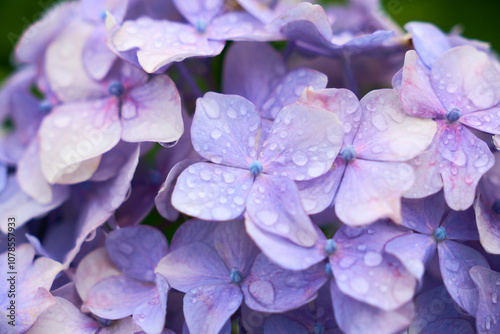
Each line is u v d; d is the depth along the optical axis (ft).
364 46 0.52
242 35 0.51
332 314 0.47
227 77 0.53
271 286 0.45
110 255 0.50
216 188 0.46
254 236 0.44
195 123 0.47
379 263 0.44
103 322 0.48
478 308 0.45
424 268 0.45
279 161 0.47
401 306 0.43
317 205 0.45
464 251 0.47
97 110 0.52
